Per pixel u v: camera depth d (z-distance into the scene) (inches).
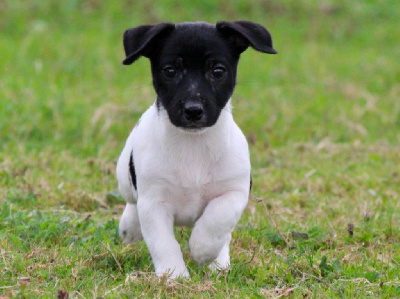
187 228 395.2
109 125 594.9
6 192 455.2
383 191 497.0
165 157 327.6
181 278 315.6
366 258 368.2
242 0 996.6
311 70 815.1
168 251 323.3
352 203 467.5
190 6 971.3
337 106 701.9
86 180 493.4
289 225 415.8
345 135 637.9
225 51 327.6
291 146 601.0
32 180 477.1
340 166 556.1
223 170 331.3
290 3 1016.9
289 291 312.3
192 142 327.6
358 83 794.8
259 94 714.2
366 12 1026.7
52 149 553.6
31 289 306.8
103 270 340.5
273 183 506.6
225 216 324.5
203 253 326.0
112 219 409.1
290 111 671.8
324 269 344.8
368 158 573.6
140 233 377.1
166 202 333.4
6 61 749.9
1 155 524.4
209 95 321.1
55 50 795.4
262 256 360.8
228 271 335.6
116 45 851.4
